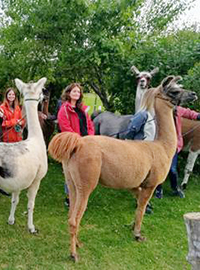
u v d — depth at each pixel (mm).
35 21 7641
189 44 7719
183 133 6750
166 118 4340
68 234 4559
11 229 4605
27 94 4484
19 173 4008
